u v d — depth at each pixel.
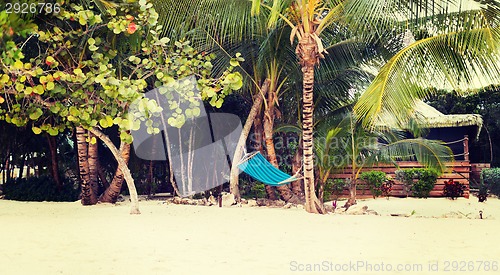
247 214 12.59
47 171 20.20
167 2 12.63
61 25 10.09
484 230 9.91
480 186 17.55
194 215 12.33
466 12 10.22
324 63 14.91
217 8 12.72
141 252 7.59
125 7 8.80
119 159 12.71
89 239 8.68
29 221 11.05
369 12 10.73
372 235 9.23
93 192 16.03
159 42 9.07
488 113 24.80
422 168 18.16
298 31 12.47
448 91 22.98
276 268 6.61
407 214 13.35
